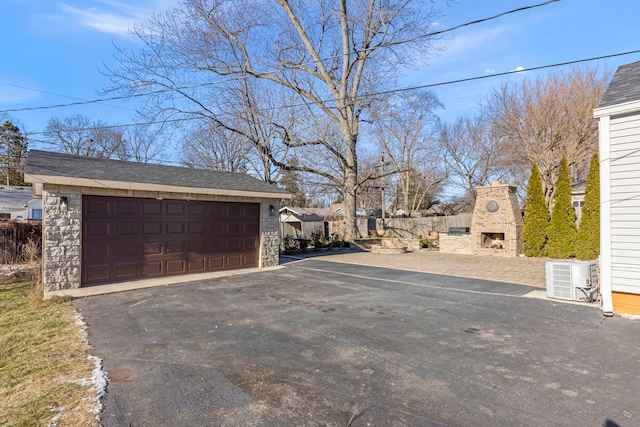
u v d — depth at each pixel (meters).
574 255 13.50
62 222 7.69
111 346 4.33
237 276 9.57
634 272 5.61
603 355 3.98
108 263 8.37
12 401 2.99
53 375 3.51
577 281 6.50
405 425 2.60
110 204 8.41
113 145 30.12
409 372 3.53
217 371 3.58
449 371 3.55
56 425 2.63
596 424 2.63
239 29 16.19
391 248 15.87
